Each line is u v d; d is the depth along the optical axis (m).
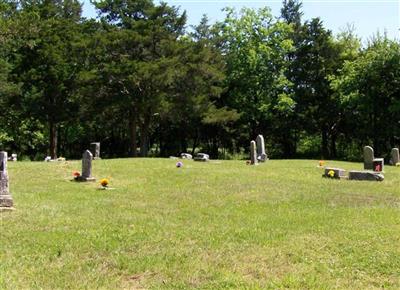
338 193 15.36
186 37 42.75
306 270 7.47
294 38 49.06
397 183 17.94
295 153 52.88
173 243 9.04
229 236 9.55
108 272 7.46
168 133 52.31
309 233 9.78
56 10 40.97
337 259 8.00
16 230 9.95
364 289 6.72
